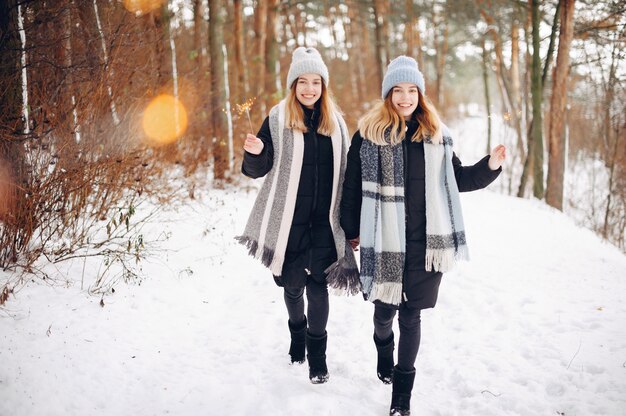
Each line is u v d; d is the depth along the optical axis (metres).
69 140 3.89
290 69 2.56
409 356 2.35
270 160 2.54
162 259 4.16
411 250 2.34
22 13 4.13
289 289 2.65
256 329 3.34
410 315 2.38
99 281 3.38
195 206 5.77
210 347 3.08
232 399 2.49
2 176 3.42
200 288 3.93
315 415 2.33
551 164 10.16
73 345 2.78
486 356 2.97
